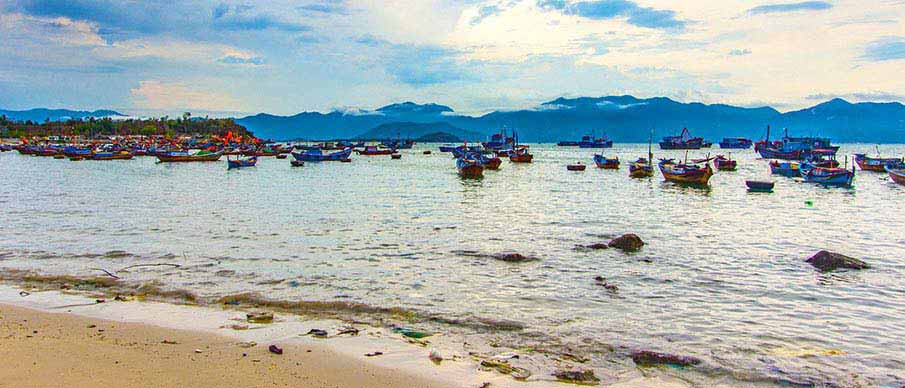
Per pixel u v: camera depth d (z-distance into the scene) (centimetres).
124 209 4403
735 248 2941
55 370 1242
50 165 11750
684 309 1853
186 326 1580
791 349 1514
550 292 2023
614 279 2225
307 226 3575
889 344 1562
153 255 2586
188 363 1299
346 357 1366
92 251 2664
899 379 1330
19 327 1532
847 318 1783
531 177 9088
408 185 7356
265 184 7369
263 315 1692
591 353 1457
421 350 1438
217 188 6644
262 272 2275
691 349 1498
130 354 1347
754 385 1291
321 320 1678
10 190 6109
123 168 10912
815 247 3009
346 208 4641
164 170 10425
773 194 6375
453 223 3781
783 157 14988
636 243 2878
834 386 1290
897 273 2375
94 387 1163
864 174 9912
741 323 1722
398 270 2336
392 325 1645
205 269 2316
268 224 3653
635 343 1535
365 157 17975
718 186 7462
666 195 6153
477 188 6931
